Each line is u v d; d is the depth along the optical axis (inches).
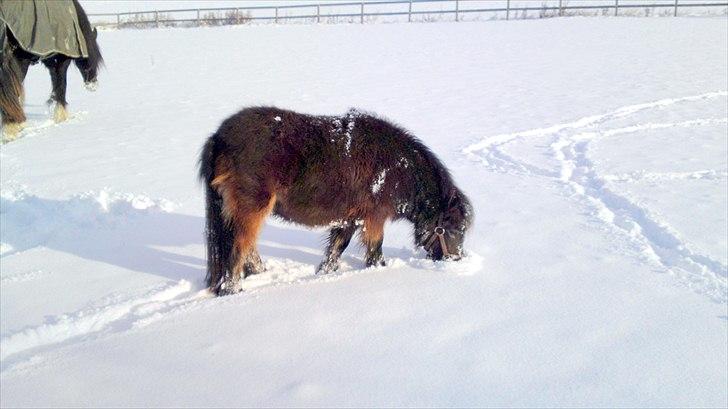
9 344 151.4
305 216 185.9
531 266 194.5
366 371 135.0
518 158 340.2
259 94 574.6
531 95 540.4
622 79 608.1
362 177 182.5
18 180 311.0
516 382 129.9
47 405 125.3
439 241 195.9
